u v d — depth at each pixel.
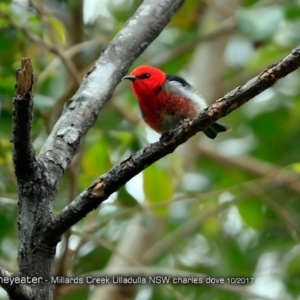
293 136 15.46
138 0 12.99
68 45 12.23
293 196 15.44
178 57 14.18
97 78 6.21
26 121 4.78
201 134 14.42
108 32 13.02
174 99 8.66
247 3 15.16
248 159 15.20
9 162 10.12
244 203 13.98
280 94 15.61
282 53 14.66
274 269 13.91
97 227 9.84
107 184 5.07
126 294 12.60
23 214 5.11
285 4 13.89
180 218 12.43
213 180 14.48
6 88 9.97
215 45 14.96
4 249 12.36
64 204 10.55
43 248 5.06
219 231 14.44
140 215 10.66
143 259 12.46
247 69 15.38
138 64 13.98
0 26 10.73
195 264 14.20
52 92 11.52
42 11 10.33
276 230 14.50
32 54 12.69
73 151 5.59
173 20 13.35
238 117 15.56
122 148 10.02
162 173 10.28
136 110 14.39
